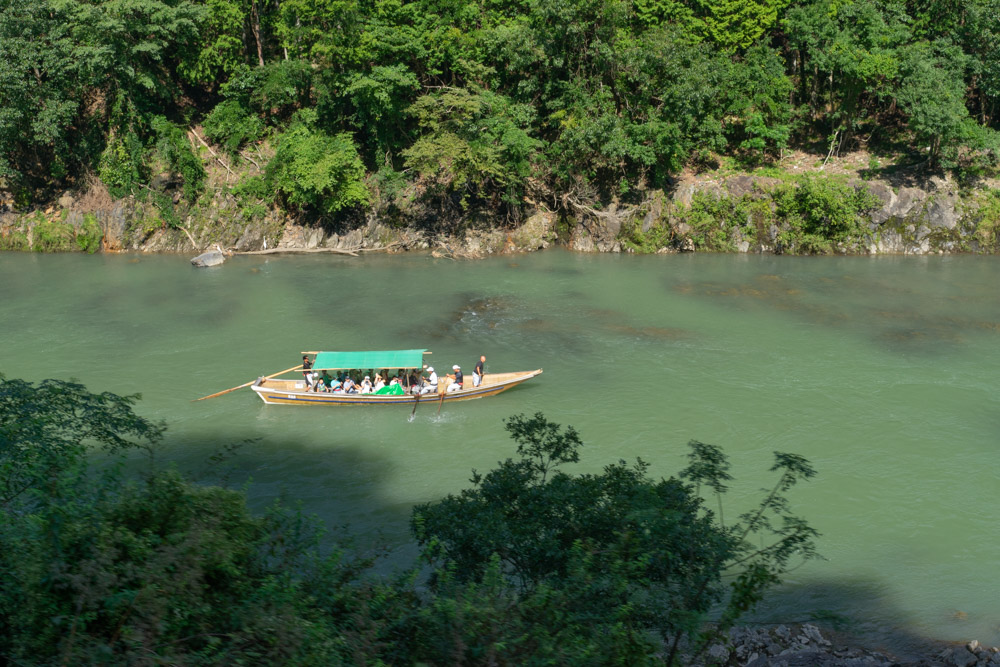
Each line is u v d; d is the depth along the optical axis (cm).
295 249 7062
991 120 7462
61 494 1402
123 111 6956
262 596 1303
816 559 2508
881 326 4875
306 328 4916
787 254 6881
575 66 7150
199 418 3619
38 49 6725
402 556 2495
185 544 1301
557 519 1636
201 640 1241
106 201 7075
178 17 6781
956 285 5762
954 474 3055
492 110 6981
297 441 3406
